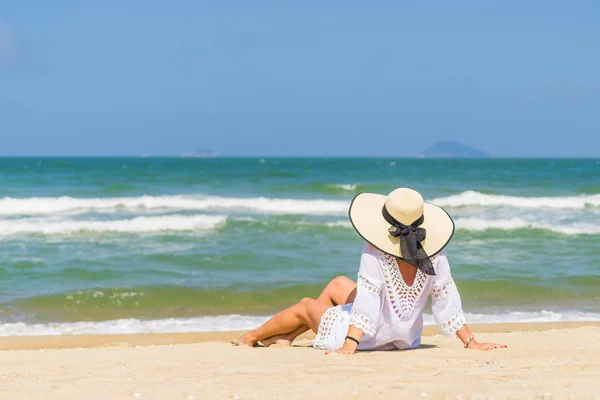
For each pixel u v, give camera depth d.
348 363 4.20
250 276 11.73
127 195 26.09
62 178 34.06
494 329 8.27
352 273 12.20
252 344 5.61
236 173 41.03
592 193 29.53
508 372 3.83
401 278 4.45
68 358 5.00
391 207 4.30
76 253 13.50
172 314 9.23
